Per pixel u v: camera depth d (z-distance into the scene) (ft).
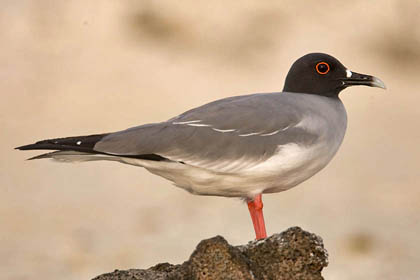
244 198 28.84
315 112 28.84
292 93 29.89
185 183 28.76
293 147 27.66
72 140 27.89
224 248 22.41
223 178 28.02
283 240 22.82
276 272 22.66
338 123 29.32
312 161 28.22
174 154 27.84
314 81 30.68
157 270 25.55
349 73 30.73
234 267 22.31
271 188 28.48
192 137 27.96
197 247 22.67
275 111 28.30
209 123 28.22
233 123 28.07
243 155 27.73
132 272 24.82
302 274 22.63
